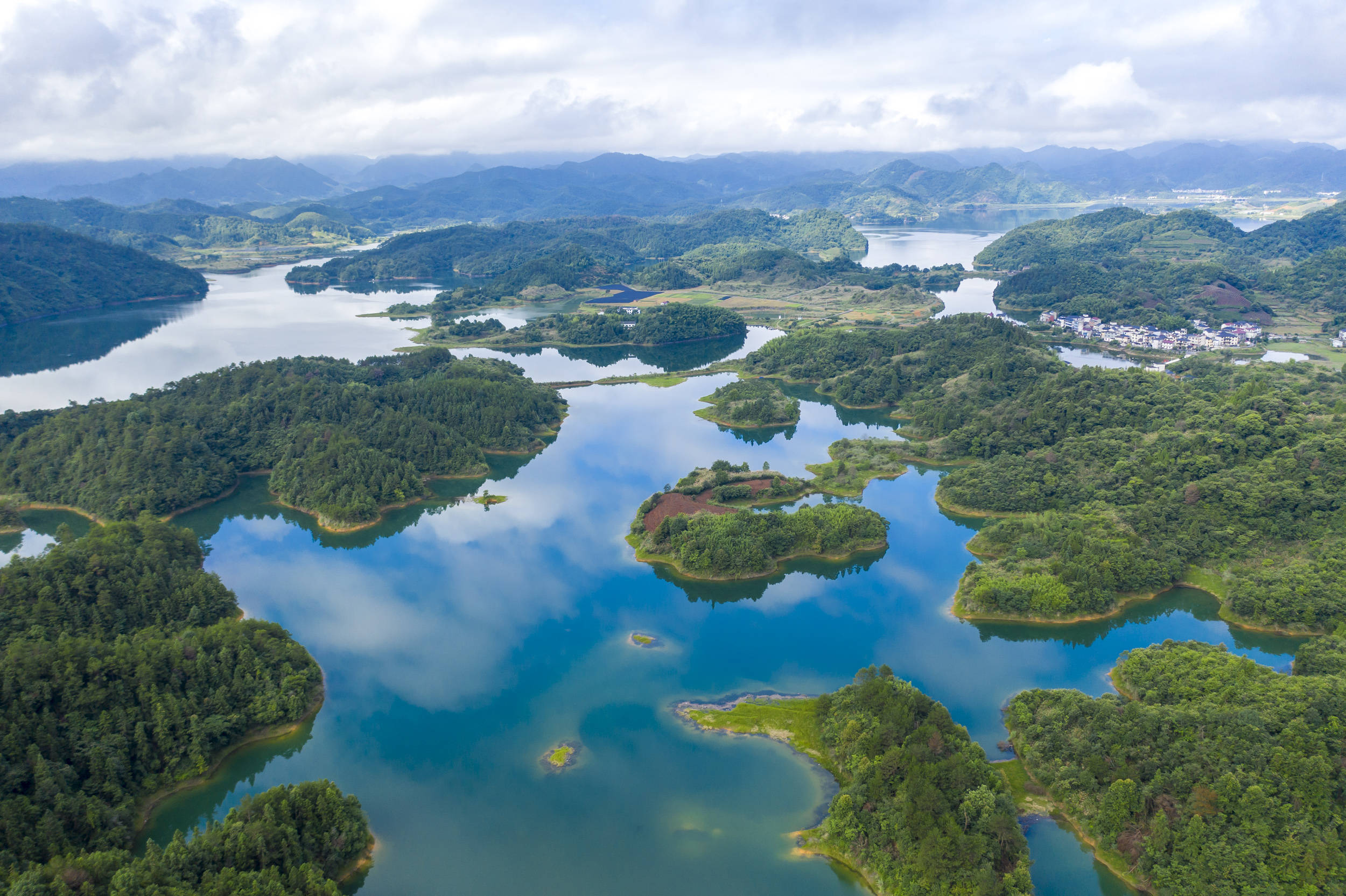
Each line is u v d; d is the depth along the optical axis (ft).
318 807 445.78
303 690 583.99
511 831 468.34
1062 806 475.72
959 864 408.87
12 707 480.23
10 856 408.26
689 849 454.40
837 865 444.14
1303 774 430.20
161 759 509.35
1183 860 416.67
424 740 549.95
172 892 376.89
